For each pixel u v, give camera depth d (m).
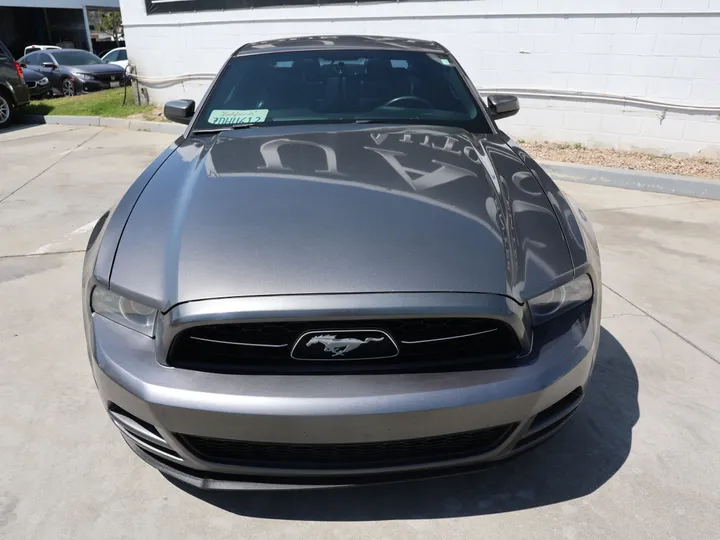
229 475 1.76
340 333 1.63
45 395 2.52
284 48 3.34
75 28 29.64
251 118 2.92
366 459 1.71
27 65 14.77
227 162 2.38
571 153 6.39
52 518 1.91
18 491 2.02
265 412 1.57
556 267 1.85
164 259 1.81
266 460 1.71
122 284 1.78
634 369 2.69
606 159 6.13
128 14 9.48
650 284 3.55
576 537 1.84
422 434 1.63
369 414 1.58
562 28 6.30
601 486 2.03
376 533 1.86
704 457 2.16
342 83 3.09
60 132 9.08
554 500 1.98
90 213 5.03
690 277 3.64
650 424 2.33
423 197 2.06
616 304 3.30
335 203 2.01
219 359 1.67
